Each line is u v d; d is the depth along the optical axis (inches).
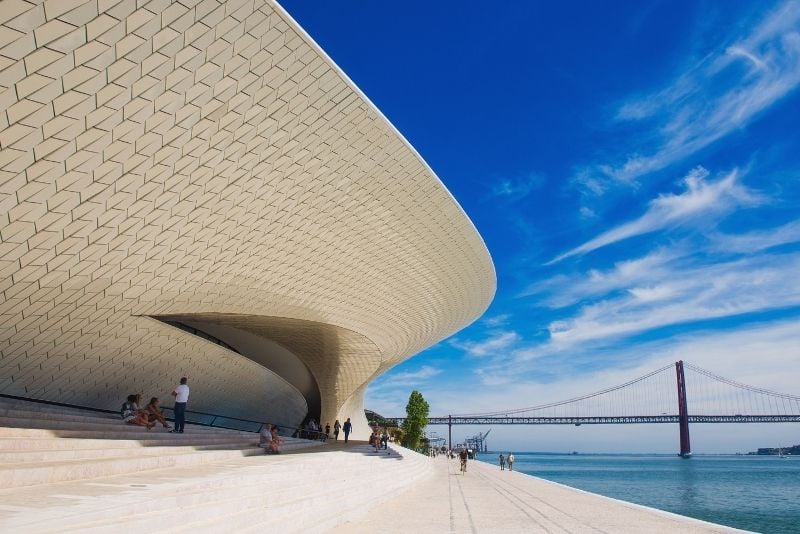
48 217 399.9
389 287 876.6
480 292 1203.2
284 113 465.4
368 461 610.2
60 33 311.1
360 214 648.4
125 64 349.1
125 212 442.0
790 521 861.2
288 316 779.4
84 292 487.5
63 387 560.4
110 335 558.6
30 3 291.3
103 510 175.9
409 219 721.6
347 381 1461.6
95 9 313.3
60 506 179.3
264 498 283.9
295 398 1168.8
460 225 821.9
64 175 381.4
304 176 541.3
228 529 226.7
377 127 548.1
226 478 275.4
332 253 686.5
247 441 611.8
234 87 415.5
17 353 489.1
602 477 2381.9
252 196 520.1
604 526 412.8
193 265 548.7
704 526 416.8
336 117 505.4
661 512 509.0
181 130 415.8
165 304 575.5
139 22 334.0
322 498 355.9
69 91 339.9
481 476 1128.8
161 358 649.6
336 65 459.5
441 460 2204.7
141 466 328.2
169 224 484.1
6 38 296.2
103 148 385.4
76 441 353.1
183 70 378.0
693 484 1910.7
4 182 356.8
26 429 353.7
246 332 960.9
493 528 390.3
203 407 823.7
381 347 1192.2
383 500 536.4
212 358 734.5
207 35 368.5
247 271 612.1
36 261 424.5
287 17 396.5
